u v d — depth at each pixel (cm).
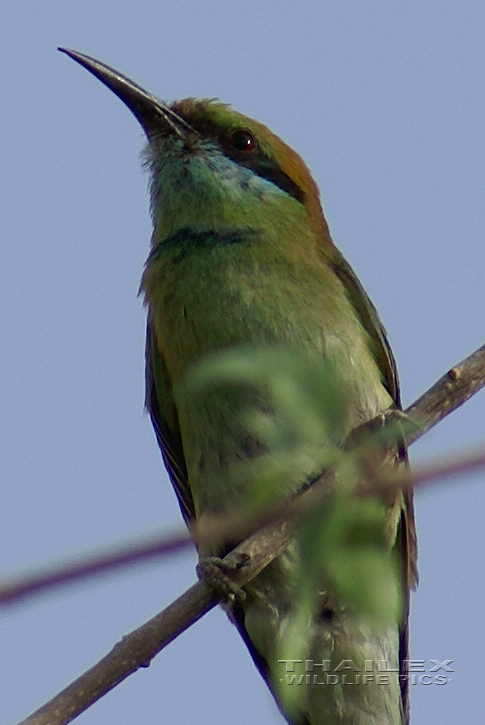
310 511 493
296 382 506
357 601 489
